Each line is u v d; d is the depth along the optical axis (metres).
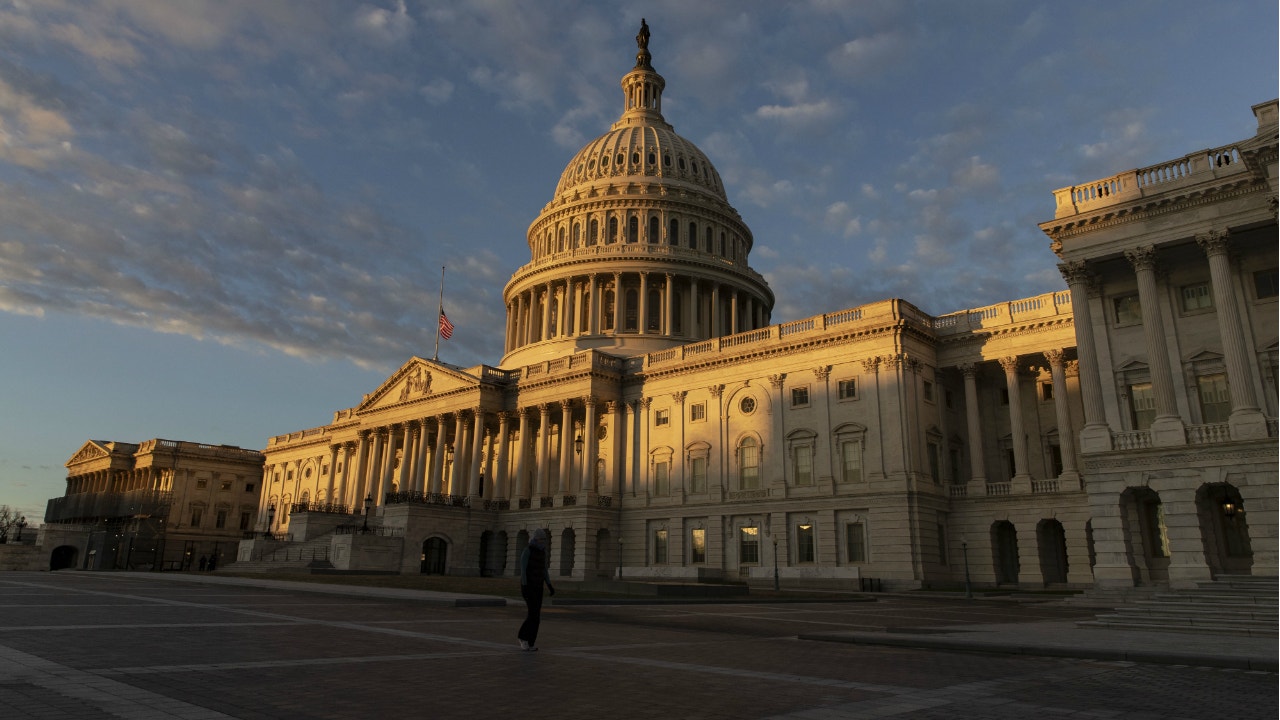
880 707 11.16
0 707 9.52
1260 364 38.53
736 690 12.36
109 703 9.94
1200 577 34.56
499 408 84.69
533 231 113.81
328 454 114.88
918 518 57.25
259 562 74.38
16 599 27.11
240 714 9.63
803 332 66.31
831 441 62.81
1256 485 34.19
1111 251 40.94
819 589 55.84
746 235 113.50
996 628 24.47
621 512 75.06
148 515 113.06
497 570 79.31
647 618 26.89
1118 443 38.56
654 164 110.94
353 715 9.85
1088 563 53.09
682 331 100.00
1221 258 37.69
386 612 25.83
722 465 69.19
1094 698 12.27
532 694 11.59
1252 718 10.80
